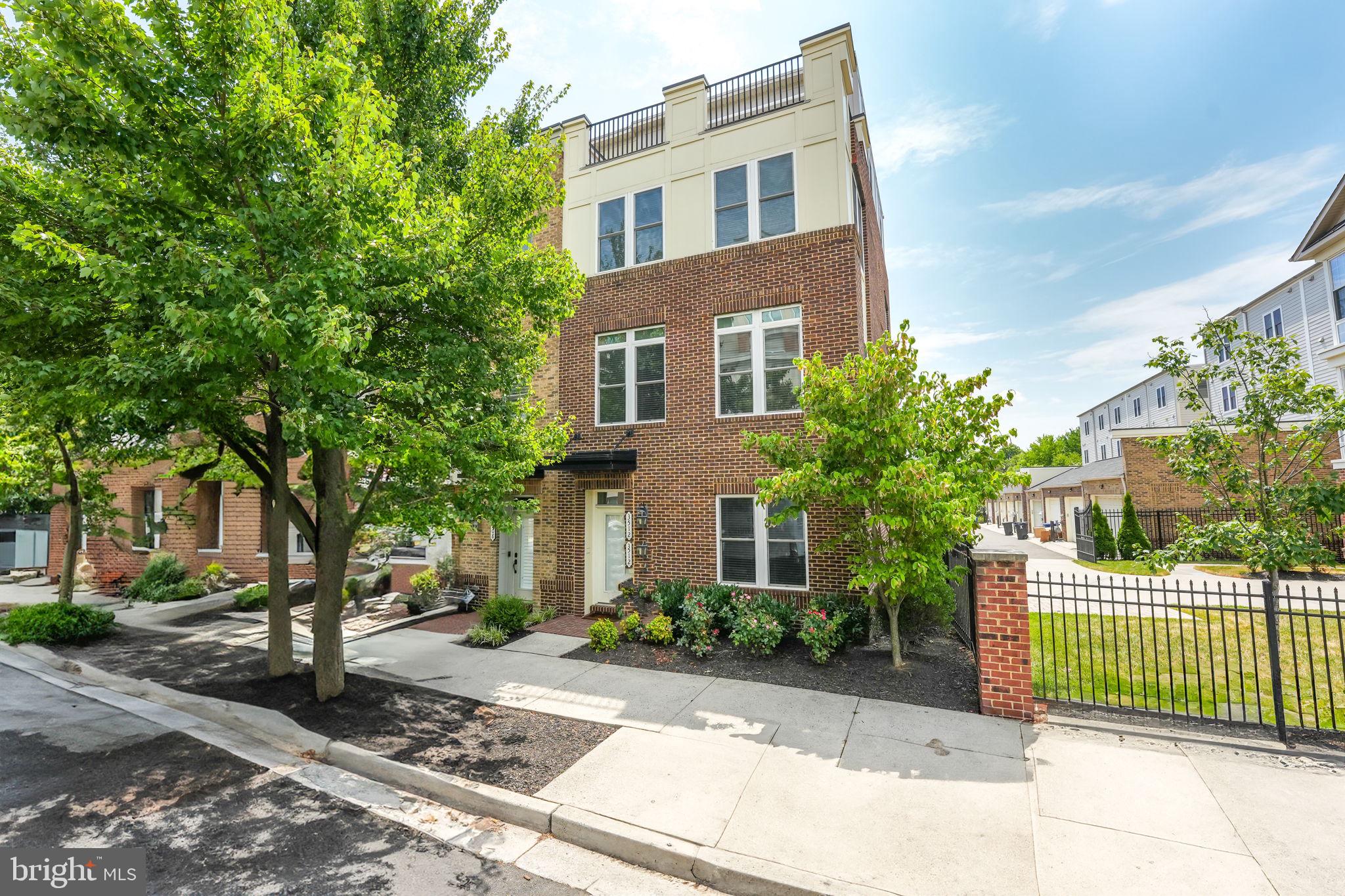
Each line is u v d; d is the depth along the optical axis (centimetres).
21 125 461
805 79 1138
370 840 456
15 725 680
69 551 1186
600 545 1269
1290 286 2286
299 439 694
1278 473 830
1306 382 747
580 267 1312
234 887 394
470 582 1353
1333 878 380
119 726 680
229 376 551
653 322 1222
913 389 816
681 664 864
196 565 1575
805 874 394
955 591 977
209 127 518
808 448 865
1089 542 2025
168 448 952
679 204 1227
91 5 444
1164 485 2231
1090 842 423
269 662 828
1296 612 589
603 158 1395
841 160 1098
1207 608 616
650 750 587
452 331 713
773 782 516
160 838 454
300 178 544
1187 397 854
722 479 1124
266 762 591
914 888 379
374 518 761
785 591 1058
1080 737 593
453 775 539
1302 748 562
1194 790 489
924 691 724
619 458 1147
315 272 500
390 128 635
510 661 900
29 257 525
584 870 423
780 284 1120
